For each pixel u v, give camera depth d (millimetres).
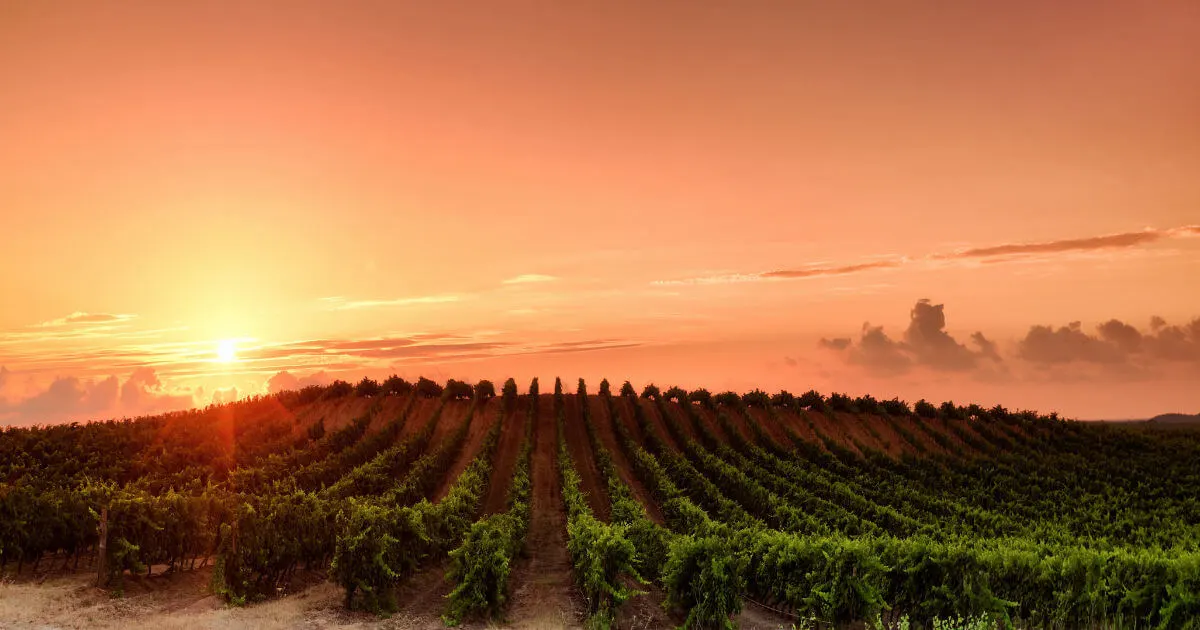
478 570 27875
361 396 92938
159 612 27328
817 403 91938
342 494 45719
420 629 26781
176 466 54562
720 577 26281
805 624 27406
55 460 53281
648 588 33219
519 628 27266
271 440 67812
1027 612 27578
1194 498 63031
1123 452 79250
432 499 56625
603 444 77062
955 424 87188
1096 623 26594
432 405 91062
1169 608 24688
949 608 26406
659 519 53094
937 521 52344
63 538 30469
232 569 29000
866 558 26828
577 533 31094
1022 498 62688
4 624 23953
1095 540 49719
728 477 58719
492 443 72562
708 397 92688
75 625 24578
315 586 31734
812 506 53375
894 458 76938
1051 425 87625
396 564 29641
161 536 31031
